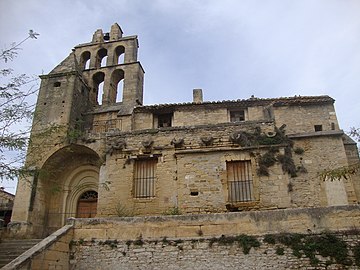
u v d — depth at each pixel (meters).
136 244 11.73
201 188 16.14
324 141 17.91
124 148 17.80
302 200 16.52
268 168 16.06
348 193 16.59
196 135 17.36
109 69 26.61
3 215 29.41
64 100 21.97
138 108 21.41
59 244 11.45
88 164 21.66
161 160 17.20
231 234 11.34
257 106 20.64
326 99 19.83
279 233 11.08
